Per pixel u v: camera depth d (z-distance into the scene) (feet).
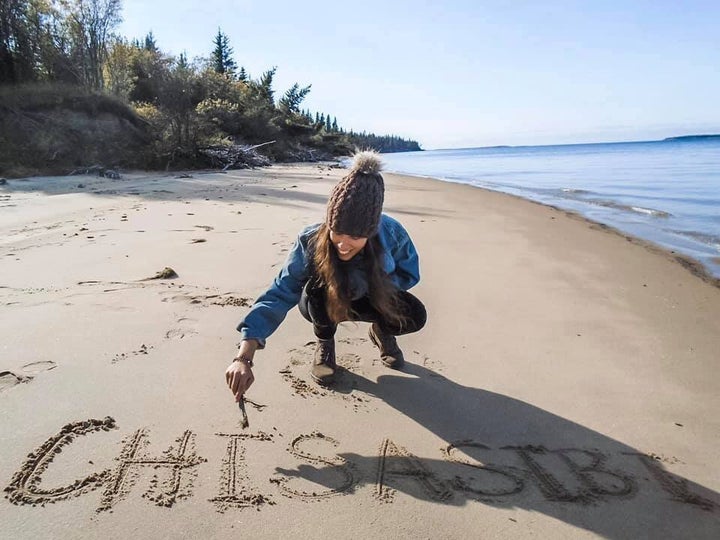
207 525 5.73
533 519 6.09
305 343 10.07
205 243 17.28
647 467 7.04
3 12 53.78
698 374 9.59
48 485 6.16
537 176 70.85
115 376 8.55
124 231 19.03
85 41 59.41
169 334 10.11
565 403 8.50
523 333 11.21
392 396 8.50
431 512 6.12
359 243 7.04
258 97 111.75
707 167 83.25
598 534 5.90
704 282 15.85
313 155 114.32
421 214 27.43
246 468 6.66
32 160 45.44
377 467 6.84
